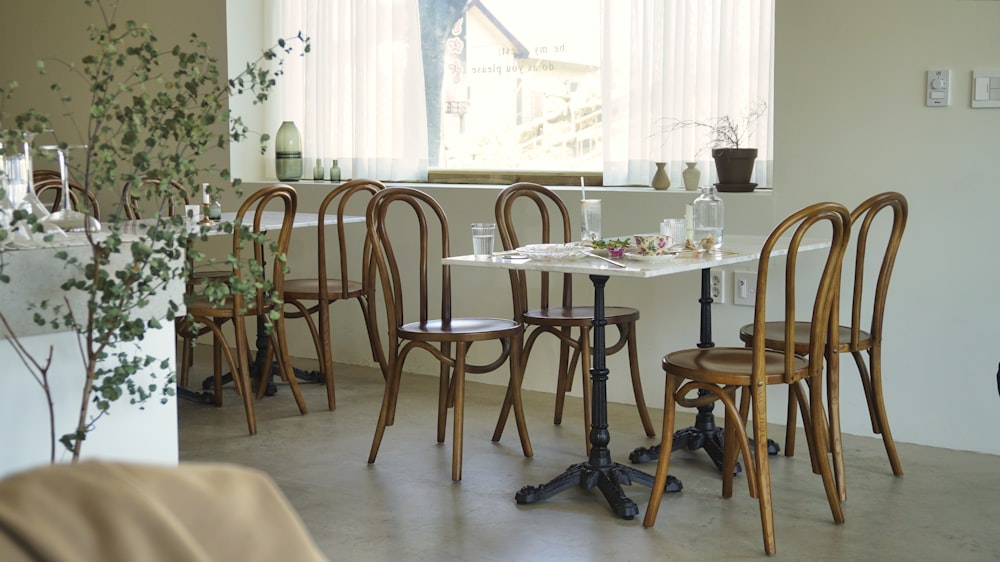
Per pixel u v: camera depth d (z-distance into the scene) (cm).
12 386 202
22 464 205
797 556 266
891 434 356
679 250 314
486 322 353
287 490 324
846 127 371
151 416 227
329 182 532
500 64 504
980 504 305
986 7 342
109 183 208
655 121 441
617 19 453
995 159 346
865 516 295
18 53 636
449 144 521
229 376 468
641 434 385
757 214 391
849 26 366
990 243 349
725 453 310
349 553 272
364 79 525
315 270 523
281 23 555
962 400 359
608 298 430
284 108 559
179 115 217
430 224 482
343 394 454
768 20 414
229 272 474
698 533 283
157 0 569
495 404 433
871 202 310
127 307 207
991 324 352
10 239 202
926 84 354
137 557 51
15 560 48
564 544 277
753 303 395
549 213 441
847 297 374
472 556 269
